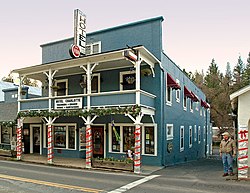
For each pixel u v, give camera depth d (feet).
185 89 70.13
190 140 76.64
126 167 42.45
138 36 53.83
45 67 54.44
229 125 146.10
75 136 60.08
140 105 43.16
